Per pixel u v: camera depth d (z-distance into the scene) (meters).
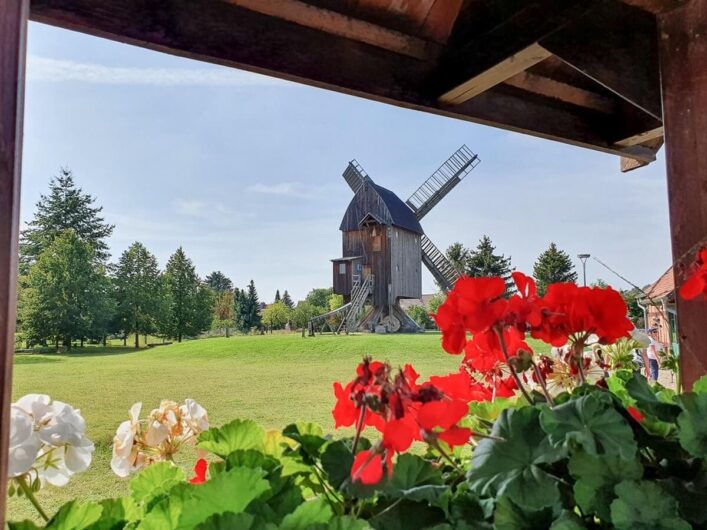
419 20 1.49
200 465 0.77
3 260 0.48
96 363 12.61
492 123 1.81
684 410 0.61
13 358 0.49
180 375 10.02
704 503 0.56
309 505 0.47
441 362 8.05
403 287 22.66
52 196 23.84
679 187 1.21
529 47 1.38
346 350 14.21
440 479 0.61
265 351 14.98
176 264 27.09
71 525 0.54
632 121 2.05
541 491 0.55
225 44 1.26
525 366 0.72
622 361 1.51
